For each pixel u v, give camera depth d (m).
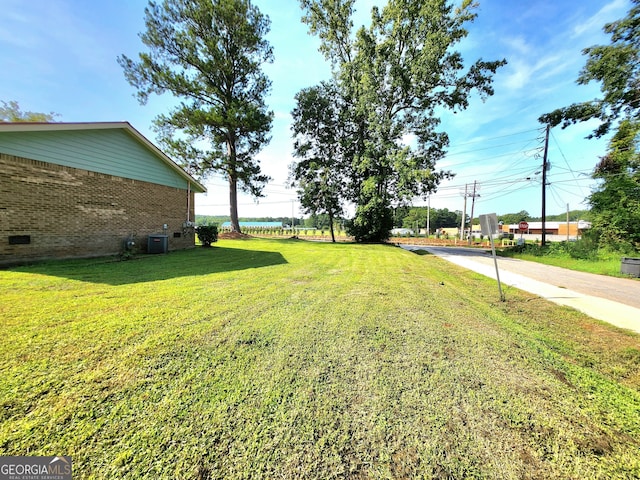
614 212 13.55
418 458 1.55
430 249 19.41
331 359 2.62
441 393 2.16
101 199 7.90
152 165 9.73
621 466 1.55
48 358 2.36
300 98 21.92
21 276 5.20
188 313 3.63
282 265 8.05
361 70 17.75
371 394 2.10
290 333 3.18
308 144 22.89
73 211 7.18
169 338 2.88
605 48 13.92
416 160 16.34
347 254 11.98
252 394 2.03
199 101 17.80
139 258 8.23
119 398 1.90
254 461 1.47
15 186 6.03
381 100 17.92
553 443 1.70
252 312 3.81
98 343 2.67
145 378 2.15
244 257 9.42
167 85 15.99
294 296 4.73
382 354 2.79
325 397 2.04
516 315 4.50
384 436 1.69
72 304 3.75
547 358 2.91
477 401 2.09
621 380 2.56
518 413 1.97
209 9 16.41
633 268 8.84
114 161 8.27
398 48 17.36
